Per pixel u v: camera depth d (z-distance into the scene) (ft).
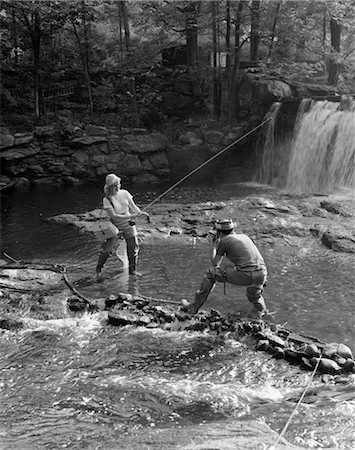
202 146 74.79
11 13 80.23
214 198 57.26
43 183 70.33
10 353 20.79
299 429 14.99
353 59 85.92
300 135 65.31
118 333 22.56
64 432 15.20
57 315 24.52
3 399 17.25
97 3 82.17
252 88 76.84
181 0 75.92
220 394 17.35
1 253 36.32
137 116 79.25
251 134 74.95
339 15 74.49
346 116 58.54
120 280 29.78
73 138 72.28
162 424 15.62
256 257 23.52
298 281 28.89
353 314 24.22
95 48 93.09
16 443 14.64
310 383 18.12
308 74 84.33
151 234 39.42
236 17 76.74
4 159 69.00
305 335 21.59
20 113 80.38
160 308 24.58
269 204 46.24
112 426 15.55
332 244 35.01
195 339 21.83
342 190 57.06
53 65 90.79
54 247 37.60
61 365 19.76
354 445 14.17
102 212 43.21
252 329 21.83
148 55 82.74
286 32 80.48
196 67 85.40
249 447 13.14
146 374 18.94
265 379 18.51
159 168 73.87
